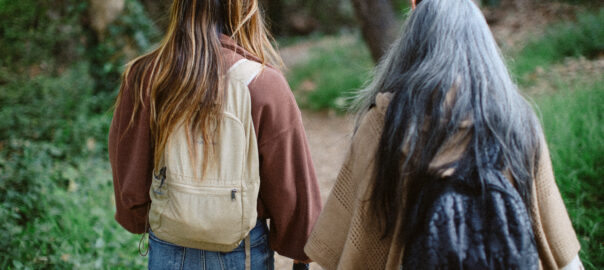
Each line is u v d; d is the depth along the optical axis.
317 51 10.95
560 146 3.48
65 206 3.29
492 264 1.04
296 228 1.52
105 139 4.74
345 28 14.22
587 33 6.89
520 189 1.16
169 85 1.37
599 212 2.90
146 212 1.52
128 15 6.06
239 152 1.34
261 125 1.40
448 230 1.05
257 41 1.53
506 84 1.18
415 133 1.13
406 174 1.14
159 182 1.37
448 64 1.16
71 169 3.94
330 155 5.55
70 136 4.53
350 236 1.26
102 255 2.75
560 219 1.24
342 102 6.95
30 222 3.08
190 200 1.33
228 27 1.49
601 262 2.54
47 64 5.69
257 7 1.52
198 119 1.35
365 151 1.24
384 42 6.52
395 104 1.17
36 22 5.82
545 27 8.31
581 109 4.07
